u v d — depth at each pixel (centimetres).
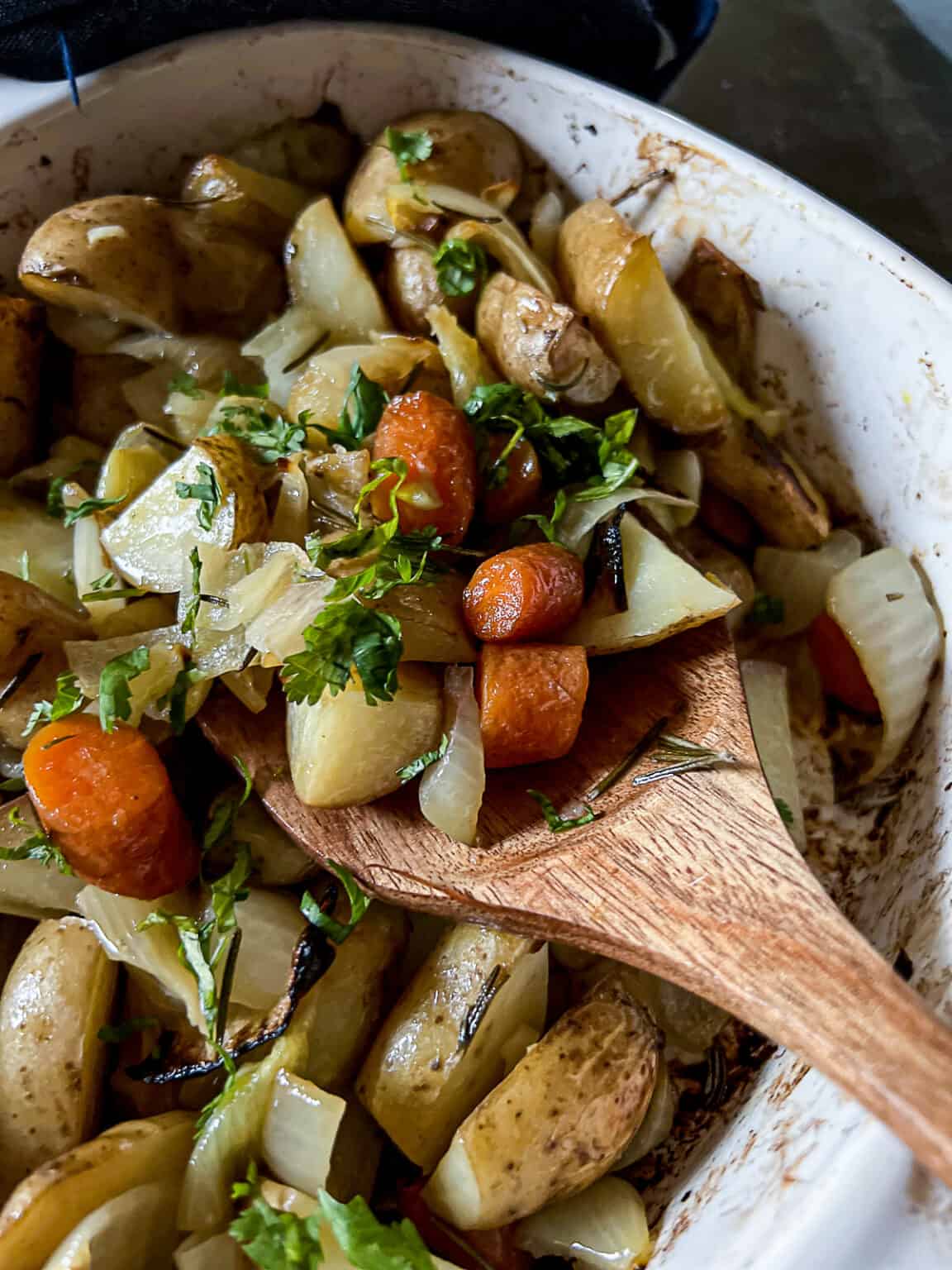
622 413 22
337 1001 19
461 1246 18
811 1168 15
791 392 25
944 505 22
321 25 25
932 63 32
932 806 21
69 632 21
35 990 19
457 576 20
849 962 15
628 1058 19
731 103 31
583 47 27
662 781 19
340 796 19
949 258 29
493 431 22
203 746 22
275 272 26
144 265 24
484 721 19
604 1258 18
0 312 24
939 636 22
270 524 21
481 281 24
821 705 25
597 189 26
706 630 21
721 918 17
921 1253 14
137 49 25
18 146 24
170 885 19
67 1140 18
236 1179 18
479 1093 19
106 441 26
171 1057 19
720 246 25
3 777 21
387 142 26
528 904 18
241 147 27
